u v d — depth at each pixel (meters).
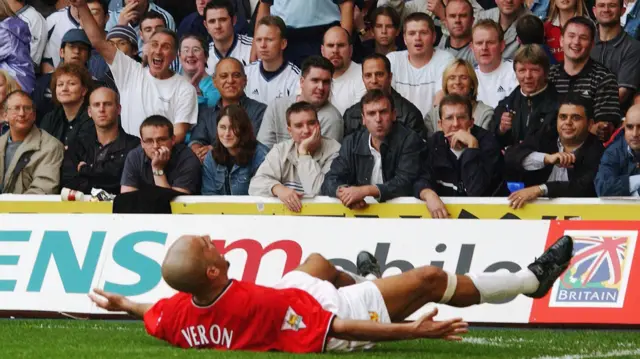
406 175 30.34
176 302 18.73
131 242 28.09
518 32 35.53
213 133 36.25
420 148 30.88
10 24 38.12
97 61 38.28
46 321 26.80
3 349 20.25
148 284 27.50
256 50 37.81
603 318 25.33
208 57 38.81
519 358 19.33
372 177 31.06
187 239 17.72
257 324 17.98
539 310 25.53
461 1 36.47
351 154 31.23
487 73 35.34
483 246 26.91
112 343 21.02
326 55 36.03
